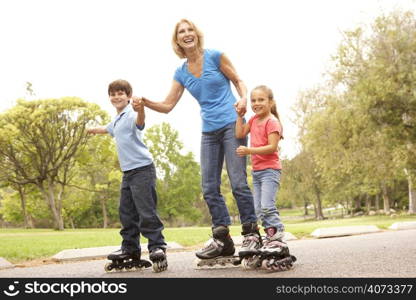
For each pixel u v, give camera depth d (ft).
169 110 18.28
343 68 103.76
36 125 118.73
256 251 15.53
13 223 201.77
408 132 96.02
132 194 16.51
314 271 14.42
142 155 16.53
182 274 15.14
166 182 198.90
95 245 29.76
